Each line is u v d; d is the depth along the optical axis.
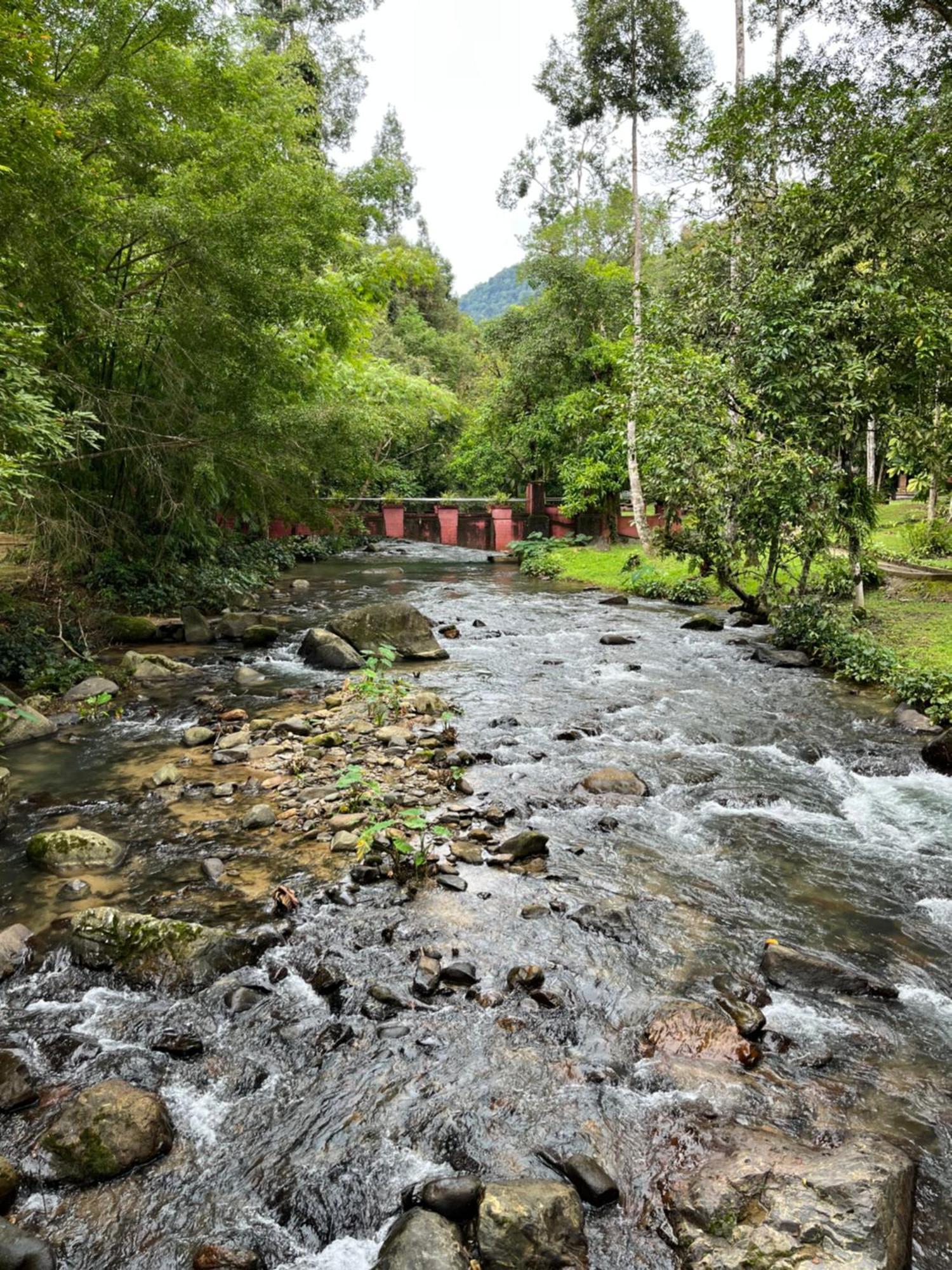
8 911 4.06
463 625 12.16
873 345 10.03
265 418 12.20
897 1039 3.22
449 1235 2.24
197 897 4.19
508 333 21.97
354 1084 2.93
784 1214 2.28
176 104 10.02
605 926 3.95
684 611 13.62
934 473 12.29
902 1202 2.35
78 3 8.95
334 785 5.70
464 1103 2.83
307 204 11.23
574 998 3.40
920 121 10.45
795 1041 3.18
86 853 4.59
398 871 4.44
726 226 12.47
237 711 7.47
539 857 4.71
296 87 14.59
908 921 4.14
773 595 11.98
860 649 9.13
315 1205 2.45
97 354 11.06
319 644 9.65
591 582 16.89
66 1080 2.94
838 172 10.09
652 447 11.14
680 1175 2.51
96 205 8.74
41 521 9.59
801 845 4.99
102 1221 2.39
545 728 7.12
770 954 3.67
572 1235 2.28
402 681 7.61
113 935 3.70
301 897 4.20
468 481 29.16
